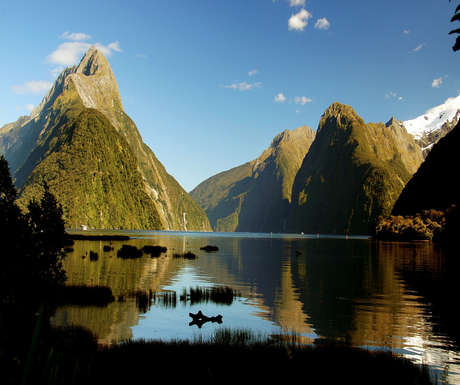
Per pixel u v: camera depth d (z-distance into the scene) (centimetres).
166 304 2545
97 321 2012
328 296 3098
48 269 1589
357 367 1377
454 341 1862
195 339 1739
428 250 9612
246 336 1766
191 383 1179
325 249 10188
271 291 3316
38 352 1139
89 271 4194
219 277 4166
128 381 1157
